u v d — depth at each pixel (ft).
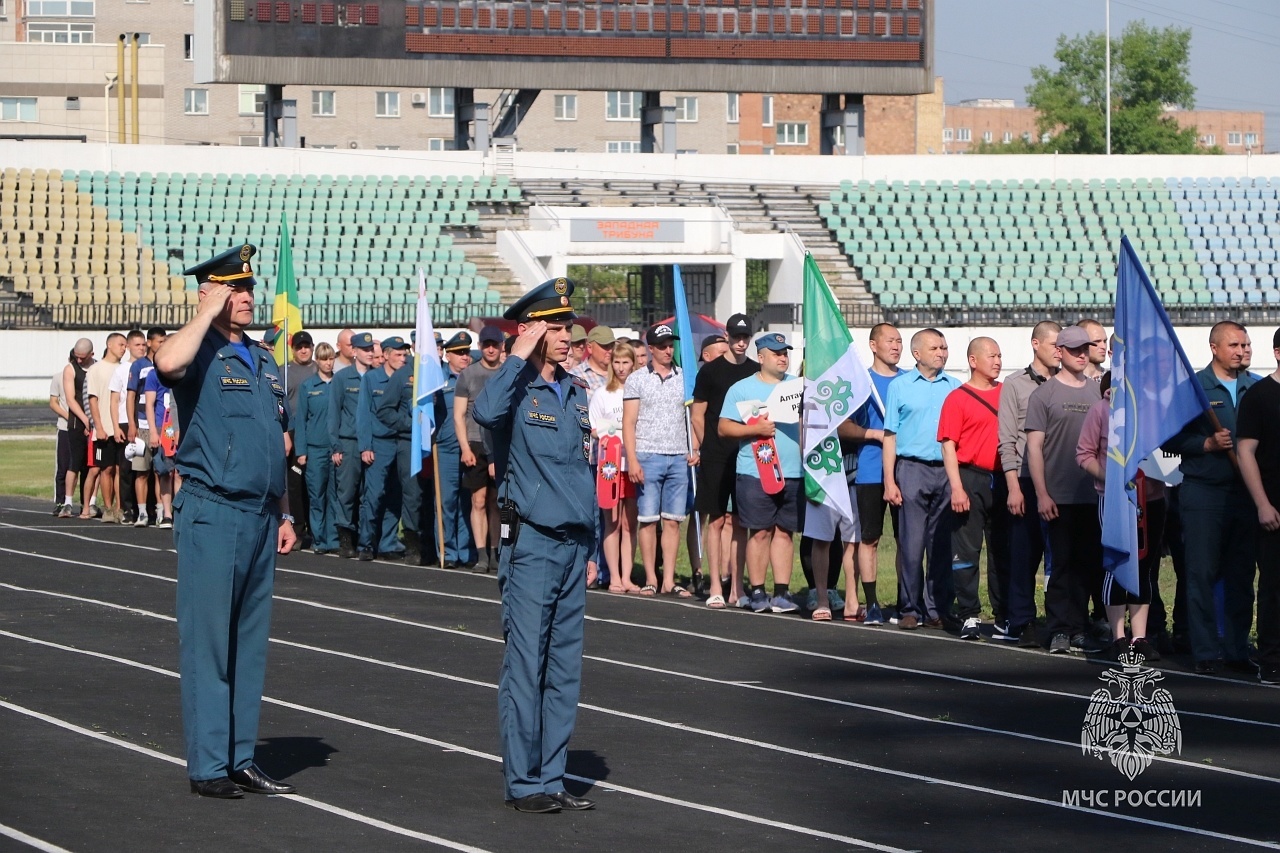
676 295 46.73
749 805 22.97
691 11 124.88
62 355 125.18
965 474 36.65
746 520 40.55
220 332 23.03
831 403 38.86
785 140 295.28
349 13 118.11
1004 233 146.92
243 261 22.84
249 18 116.06
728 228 137.28
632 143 264.72
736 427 40.11
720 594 41.96
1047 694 30.96
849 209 145.59
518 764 22.49
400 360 49.80
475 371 46.83
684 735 27.37
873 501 39.24
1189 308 141.08
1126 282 32.89
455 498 49.06
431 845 20.66
